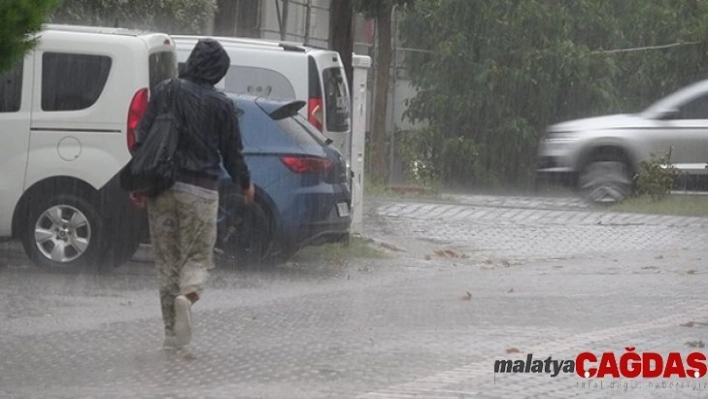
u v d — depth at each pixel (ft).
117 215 90.12
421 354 63.41
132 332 69.26
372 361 61.57
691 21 265.54
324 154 97.09
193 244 61.82
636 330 71.00
